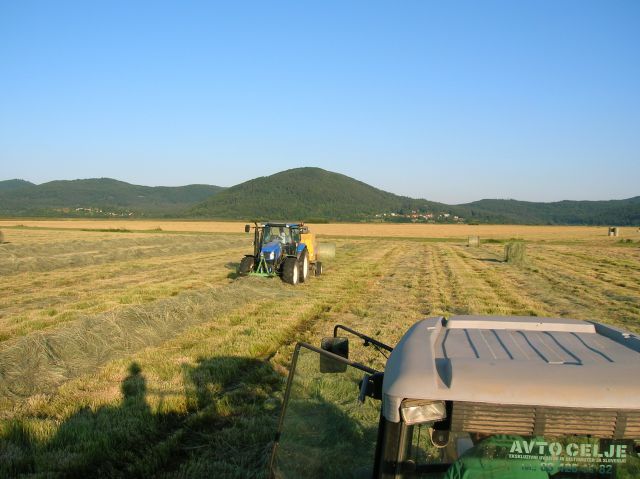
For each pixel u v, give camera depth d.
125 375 7.97
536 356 2.36
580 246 52.38
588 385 2.06
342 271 23.64
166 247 35.66
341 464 2.90
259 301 14.60
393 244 51.06
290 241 19.53
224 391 7.29
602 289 18.91
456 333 2.80
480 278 22.03
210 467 4.99
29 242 39.12
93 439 5.64
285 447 3.07
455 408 2.10
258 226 19.55
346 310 13.76
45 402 6.89
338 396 3.24
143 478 4.94
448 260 31.88
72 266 24.94
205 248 39.19
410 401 2.12
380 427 2.39
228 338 10.12
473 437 2.16
